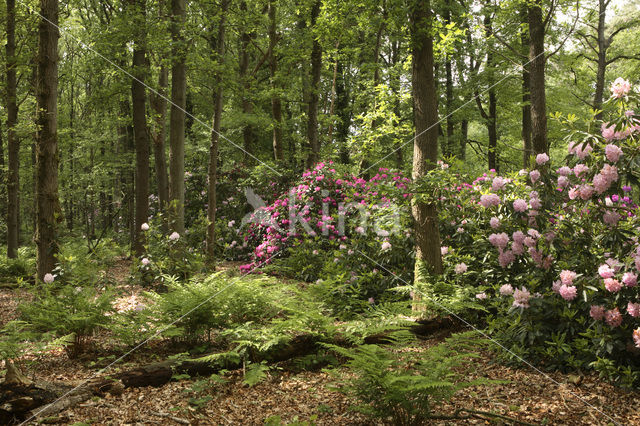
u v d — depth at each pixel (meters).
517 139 19.16
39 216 6.02
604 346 3.87
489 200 4.91
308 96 12.49
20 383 3.23
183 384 3.82
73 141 14.47
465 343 3.73
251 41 12.80
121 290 6.46
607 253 4.23
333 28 9.82
